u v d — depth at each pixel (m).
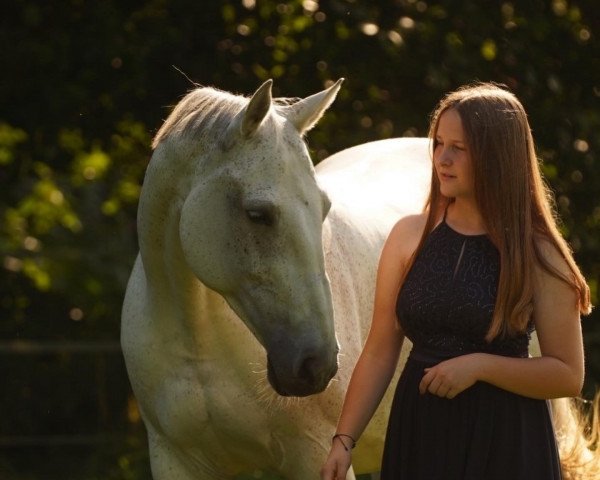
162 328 6.48
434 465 5.51
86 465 12.98
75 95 13.83
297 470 6.51
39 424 13.37
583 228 14.14
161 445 6.83
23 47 13.66
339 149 13.62
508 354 5.48
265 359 6.36
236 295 5.77
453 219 5.71
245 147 5.69
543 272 5.48
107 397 13.39
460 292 5.48
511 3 13.77
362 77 13.59
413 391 5.62
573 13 14.22
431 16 13.41
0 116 14.12
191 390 6.45
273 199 5.56
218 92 6.12
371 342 5.93
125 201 14.94
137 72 13.65
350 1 13.23
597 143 13.97
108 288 14.05
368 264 7.20
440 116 5.66
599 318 14.55
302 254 5.57
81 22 13.67
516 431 5.45
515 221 5.47
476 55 13.40
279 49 13.72
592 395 13.47
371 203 7.82
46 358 13.34
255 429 6.44
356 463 7.64
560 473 5.56
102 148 14.59
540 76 13.98
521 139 5.57
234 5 13.66
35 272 13.91
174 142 6.02
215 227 5.73
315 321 5.54
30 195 14.56
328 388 6.42
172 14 13.67
